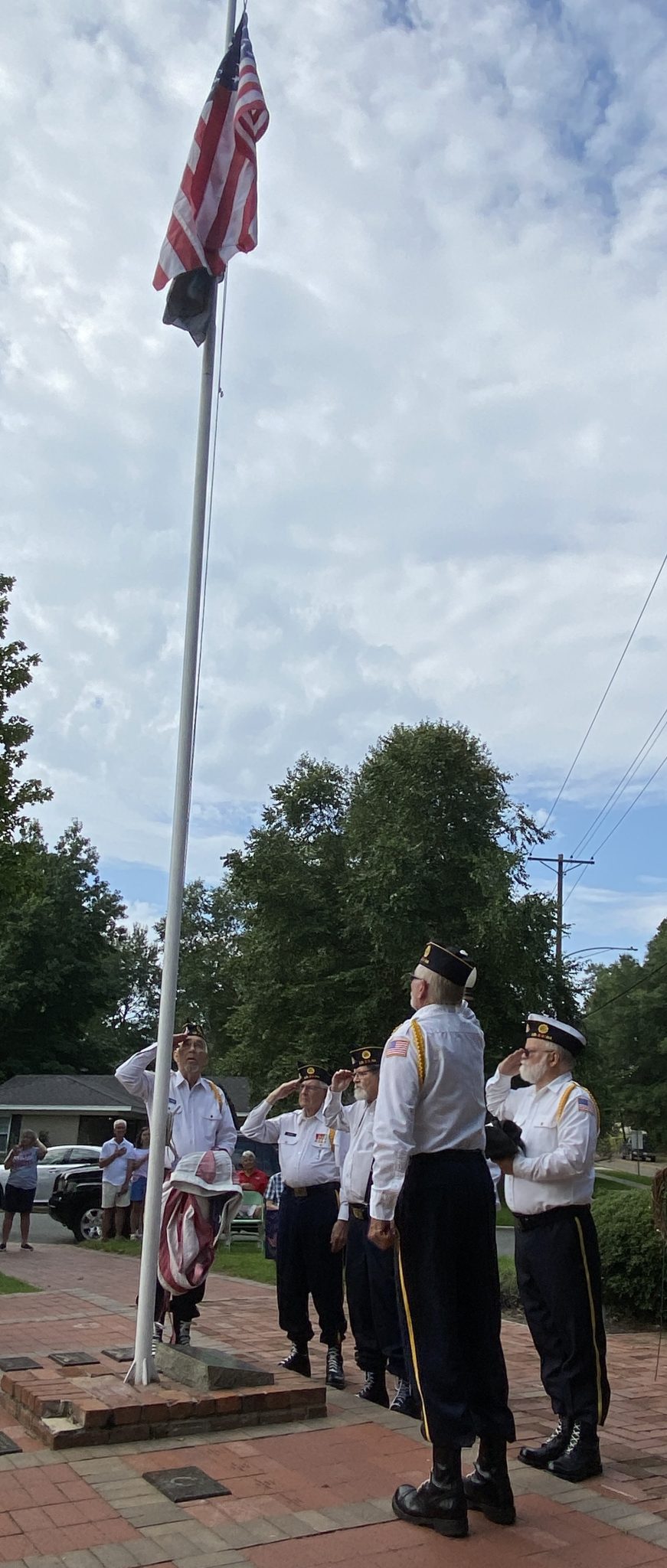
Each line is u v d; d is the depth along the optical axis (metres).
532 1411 5.58
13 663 20.25
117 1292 9.87
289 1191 6.38
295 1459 4.37
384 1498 3.98
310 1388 5.03
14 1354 6.29
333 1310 6.18
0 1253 14.33
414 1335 3.87
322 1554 3.47
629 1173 50.34
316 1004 30.52
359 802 33.12
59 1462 4.21
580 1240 4.72
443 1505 3.69
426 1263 3.89
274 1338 7.60
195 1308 5.97
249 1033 32.88
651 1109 58.59
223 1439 4.61
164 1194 5.95
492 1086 5.32
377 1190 3.80
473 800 30.62
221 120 6.13
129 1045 59.28
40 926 45.06
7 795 19.69
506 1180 5.04
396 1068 3.94
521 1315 8.84
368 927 29.05
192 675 5.64
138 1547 3.43
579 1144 4.72
